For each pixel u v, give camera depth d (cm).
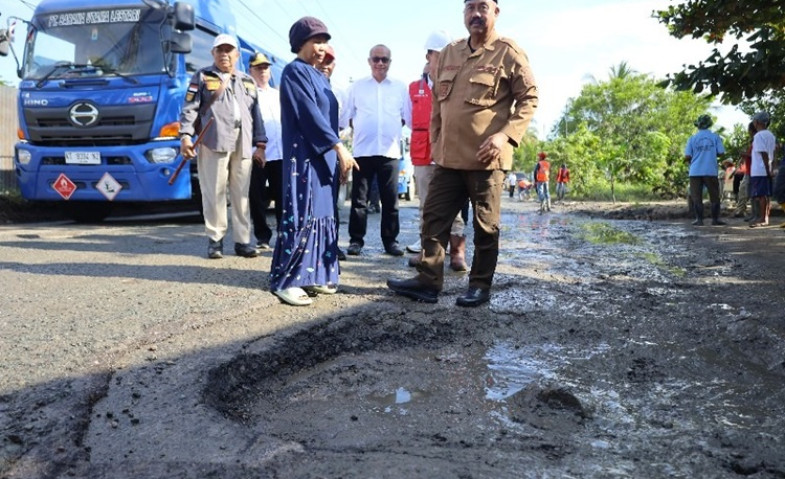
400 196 2147
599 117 4019
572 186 2873
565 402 247
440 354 313
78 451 186
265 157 598
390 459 187
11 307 356
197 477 172
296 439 209
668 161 2597
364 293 420
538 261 603
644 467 191
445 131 393
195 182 897
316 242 389
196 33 878
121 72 823
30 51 862
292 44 390
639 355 310
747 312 388
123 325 315
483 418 232
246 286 423
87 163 828
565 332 349
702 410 243
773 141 984
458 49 399
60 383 235
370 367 290
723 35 565
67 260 541
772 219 1110
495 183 393
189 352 276
